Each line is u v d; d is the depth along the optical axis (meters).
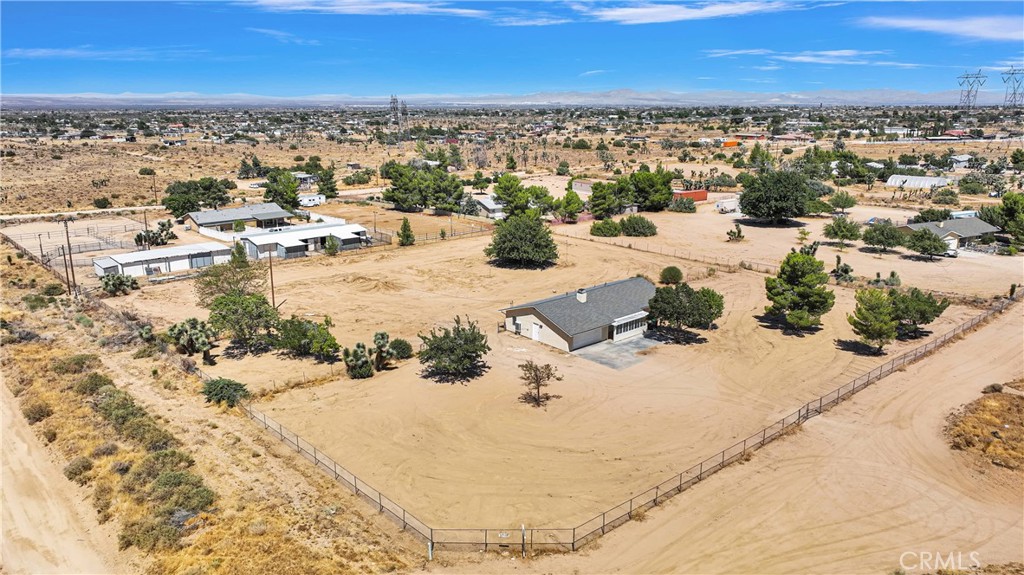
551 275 76.56
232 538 27.39
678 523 29.34
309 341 49.56
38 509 29.91
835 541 27.97
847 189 144.50
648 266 81.00
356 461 34.66
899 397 42.81
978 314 60.59
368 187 155.12
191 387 43.28
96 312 60.12
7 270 75.50
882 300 50.38
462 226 108.25
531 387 44.47
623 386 44.91
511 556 27.08
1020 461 34.41
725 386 44.97
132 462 33.50
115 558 26.58
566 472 33.81
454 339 45.09
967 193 133.75
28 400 40.62
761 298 66.88
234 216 100.50
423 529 28.84
